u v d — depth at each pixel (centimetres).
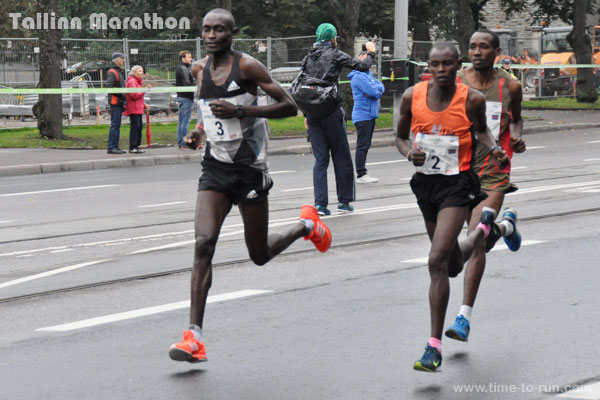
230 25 881
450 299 1111
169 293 1174
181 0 6750
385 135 3844
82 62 4422
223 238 1578
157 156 3089
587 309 1058
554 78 6319
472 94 877
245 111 866
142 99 3175
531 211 1792
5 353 910
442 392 778
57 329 1001
